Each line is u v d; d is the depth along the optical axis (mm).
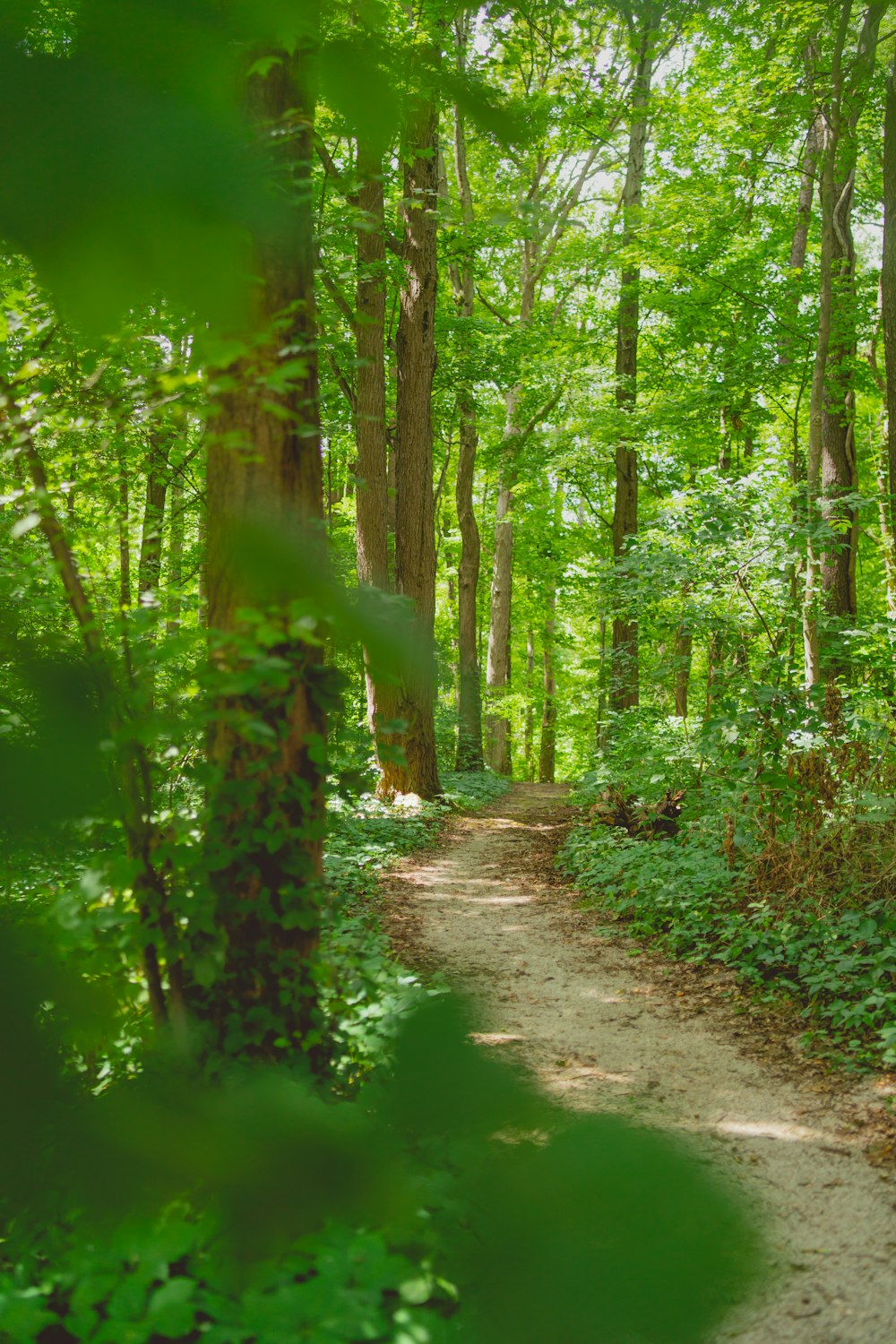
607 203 21031
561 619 28891
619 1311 703
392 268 12594
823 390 10203
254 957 3234
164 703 2842
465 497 20469
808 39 9398
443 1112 877
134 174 729
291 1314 1890
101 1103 981
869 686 9359
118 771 1023
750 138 11742
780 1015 5703
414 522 13875
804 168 15539
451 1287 1494
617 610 10195
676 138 16797
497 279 23422
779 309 14289
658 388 17344
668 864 8461
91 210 738
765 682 7945
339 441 14242
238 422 2859
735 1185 783
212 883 3172
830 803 6645
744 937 6664
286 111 1017
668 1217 737
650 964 6891
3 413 2586
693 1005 6016
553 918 8312
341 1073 3312
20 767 898
